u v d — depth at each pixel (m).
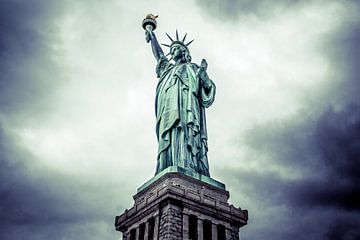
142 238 72.62
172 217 68.19
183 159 79.38
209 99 89.06
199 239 68.75
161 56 98.50
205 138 85.75
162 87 89.81
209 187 77.38
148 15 107.00
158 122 86.94
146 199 73.94
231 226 74.62
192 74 90.06
